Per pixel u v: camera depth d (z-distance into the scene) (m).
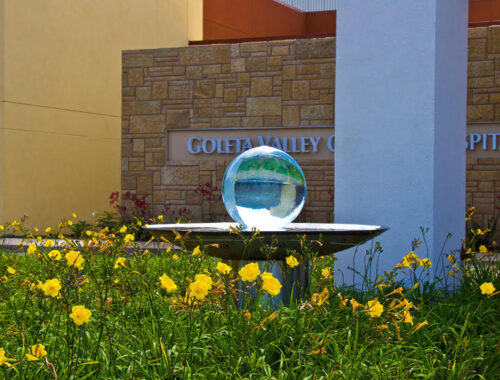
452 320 4.22
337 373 3.07
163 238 4.68
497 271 5.52
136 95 13.93
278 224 5.00
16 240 11.59
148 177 13.85
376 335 3.45
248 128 13.24
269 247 4.28
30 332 3.93
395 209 5.66
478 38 11.78
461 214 6.20
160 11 18.97
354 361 3.18
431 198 5.50
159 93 13.78
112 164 17.44
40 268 5.64
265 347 3.42
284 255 4.59
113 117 17.48
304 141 12.91
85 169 16.53
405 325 3.89
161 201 13.76
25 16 14.78
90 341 3.51
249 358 3.24
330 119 12.72
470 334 4.01
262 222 4.96
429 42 5.52
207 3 21.94
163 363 3.21
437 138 5.56
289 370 3.11
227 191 4.98
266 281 2.87
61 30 15.75
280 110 13.02
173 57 13.68
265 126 13.11
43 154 15.34
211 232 4.35
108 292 4.81
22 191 14.78
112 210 17.39
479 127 11.84
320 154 12.84
